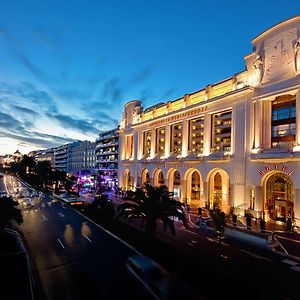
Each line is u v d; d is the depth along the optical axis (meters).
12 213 22.28
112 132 81.94
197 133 45.50
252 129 32.88
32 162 116.25
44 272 15.68
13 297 12.37
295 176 27.81
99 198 32.16
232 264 16.56
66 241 22.16
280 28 30.44
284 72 29.67
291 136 29.67
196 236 24.22
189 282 12.77
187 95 45.75
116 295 12.64
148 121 55.12
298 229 25.94
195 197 52.53
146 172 58.19
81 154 121.69
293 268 16.30
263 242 20.11
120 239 22.39
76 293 12.99
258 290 12.56
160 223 29.94
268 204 31.27
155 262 15.23
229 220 29.09
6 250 18.81
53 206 42.94
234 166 34.84
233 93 35.06
